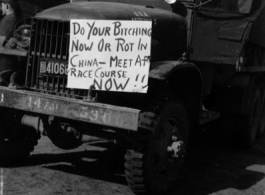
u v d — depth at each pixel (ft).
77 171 16.22
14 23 15.87
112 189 14.69
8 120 15.65
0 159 16.01
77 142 14.40
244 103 20.66
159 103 14.01
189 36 16.49
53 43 14.11
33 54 14.35
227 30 17.98
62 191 14.01
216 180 16.90
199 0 16.63
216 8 17.44
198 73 15.12
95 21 13.51
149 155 13.61
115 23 13.41
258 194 15.65
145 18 14.89
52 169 16.19
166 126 14.38
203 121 16.65
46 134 14.67
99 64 13.46
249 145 22.67
